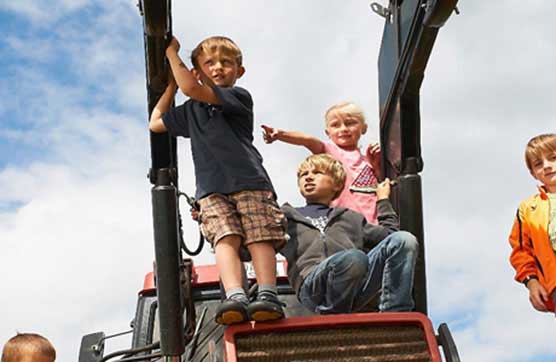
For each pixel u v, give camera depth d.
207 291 7.38
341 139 6.88
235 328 4.95
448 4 5.36
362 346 5.00
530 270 5.91
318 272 5.29
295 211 5.72
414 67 5.88
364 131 6.96
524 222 5.96
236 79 5.70
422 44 5.74
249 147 5.43
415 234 5.91
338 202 6.50
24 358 4.77
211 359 6.57
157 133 5.78
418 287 5.83
